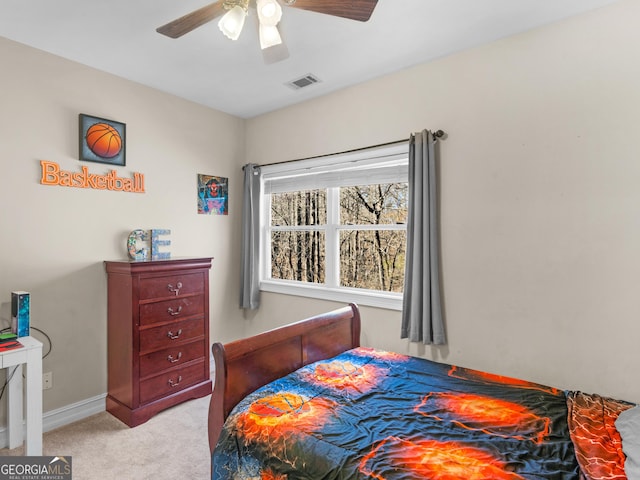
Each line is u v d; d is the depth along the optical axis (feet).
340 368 6.40
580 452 3.82
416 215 8.21
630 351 6.25
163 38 7.31
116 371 8.39
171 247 10.22
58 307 7.99
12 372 7.14
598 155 6.49
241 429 4.61
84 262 8.41
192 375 9.18
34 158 7.66
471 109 7.83
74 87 8.25
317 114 10.48
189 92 10.09
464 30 7.13
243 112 11.72
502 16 6.68
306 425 4.51
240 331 12.30
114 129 8.89
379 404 5.07
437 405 5.04
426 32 7.18
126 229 9.20
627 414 4.54
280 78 9.22
